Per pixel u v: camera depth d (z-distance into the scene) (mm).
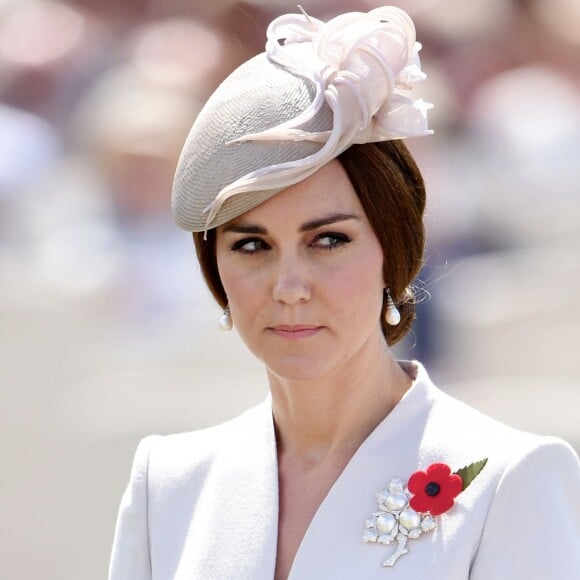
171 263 28219
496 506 9695
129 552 10922
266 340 9984
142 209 28641
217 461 10828
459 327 27344
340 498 10125
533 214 30109
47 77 33969
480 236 29203
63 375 24891
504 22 35875
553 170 31672
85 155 31516
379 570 9820
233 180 9711
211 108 9953
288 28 10211
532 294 28469
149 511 10922
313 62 9820
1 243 29812
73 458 23422
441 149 31094
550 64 35719
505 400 26234
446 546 9703
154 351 26078
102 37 33938
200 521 10648
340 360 9953
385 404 10469
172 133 29219
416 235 10133
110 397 24344
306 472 10484
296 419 10516
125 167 28781
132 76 31641
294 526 10367
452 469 9969
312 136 9594
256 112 9734
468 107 33219
